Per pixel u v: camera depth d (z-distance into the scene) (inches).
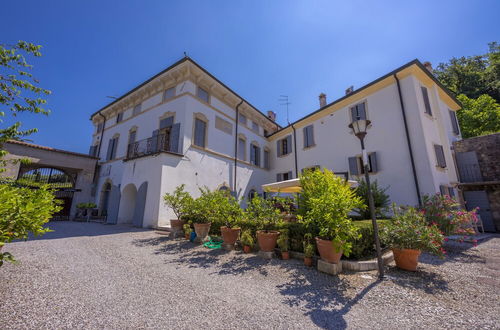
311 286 147.7
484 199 481.1
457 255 240.7
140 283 147.9
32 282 140.3
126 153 616.4
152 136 555.2
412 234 180.4
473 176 503.2
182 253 235.5
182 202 333.4
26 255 202.5
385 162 451.5
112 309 110.0
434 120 459.5
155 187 431.2
